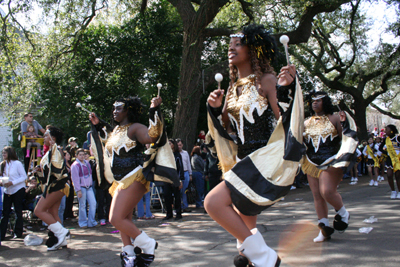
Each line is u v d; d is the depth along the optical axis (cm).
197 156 962
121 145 380
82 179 745
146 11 1563
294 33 1412
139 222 763
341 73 2081
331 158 469
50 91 1459
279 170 218
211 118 248
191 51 1223
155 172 376
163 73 1600
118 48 1512
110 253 505
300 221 629
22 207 688
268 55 254
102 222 752
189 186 1005
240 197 215
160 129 368
